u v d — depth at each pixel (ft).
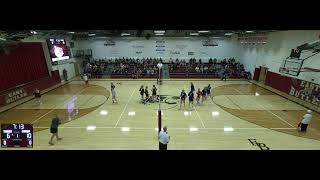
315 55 49.75
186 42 96.99
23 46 59.98
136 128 37.47
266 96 59.31
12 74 55.36
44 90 65.10
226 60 97.81
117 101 53.93
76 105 50.70
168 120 41.27
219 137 34.30
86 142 32.35
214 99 56.13
